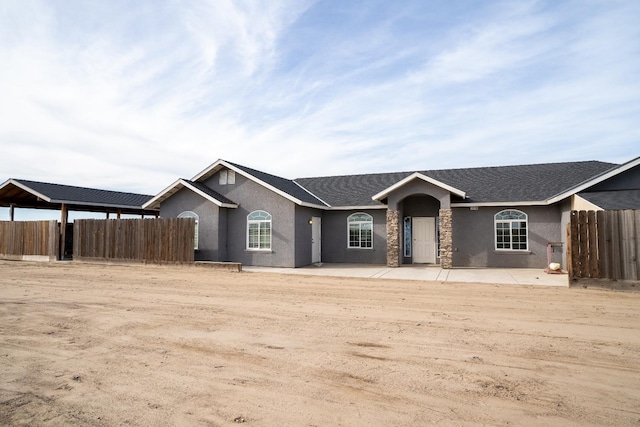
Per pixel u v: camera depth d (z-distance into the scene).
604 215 11.85
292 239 18.56
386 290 11.95
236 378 5.05
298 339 6.75
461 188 20.05
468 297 10.75
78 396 4.53
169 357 5.84
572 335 6.99
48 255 21.47
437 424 3.88
